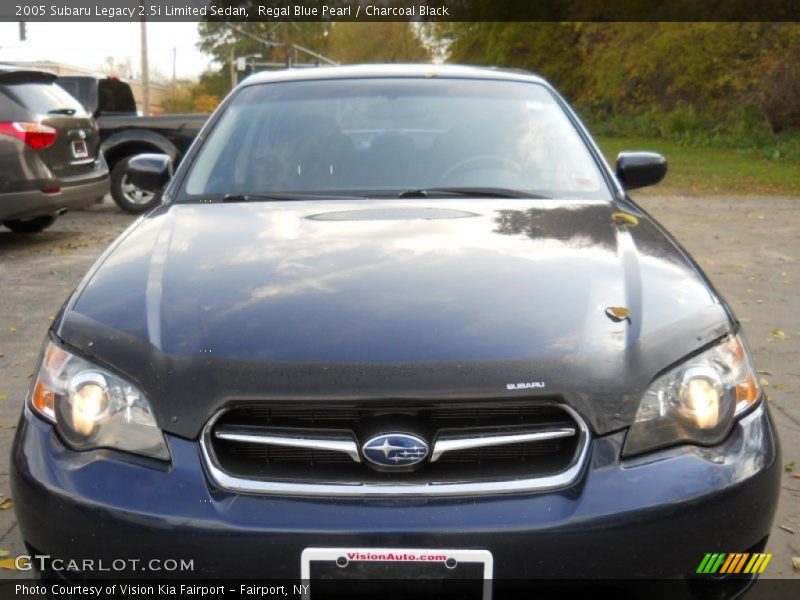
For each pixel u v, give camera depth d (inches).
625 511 76.2
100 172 366.9
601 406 79.7
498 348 81.7
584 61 1502.2
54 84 353.7
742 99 1150.3
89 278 98.9
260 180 132.3
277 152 137.1
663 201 545.6
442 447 78.2
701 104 1252.5
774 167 808.3
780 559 113.6
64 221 437.1
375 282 92.2
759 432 84.1
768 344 214.4
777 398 175.8
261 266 97.1
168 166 147.4
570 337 83.6
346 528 75.1
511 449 79.0
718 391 82.9
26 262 319.9
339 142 138.3
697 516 77.5
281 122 142.7
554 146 138.7
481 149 136.9
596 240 105.0
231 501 76.8
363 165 134.1
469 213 115.9
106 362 83.4
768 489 82.0
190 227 112.3
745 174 738.8
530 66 1593.3
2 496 130.6
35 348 213.3
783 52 1039.0
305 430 78.9
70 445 81.8
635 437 79.7
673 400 81.4
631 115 1374.3
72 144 345.7
